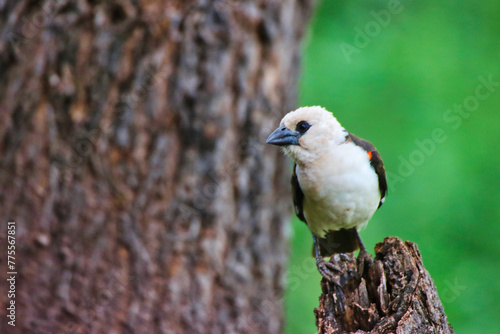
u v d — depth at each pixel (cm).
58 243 1039
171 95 1041
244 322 1124
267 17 1089
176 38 1041
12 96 1038
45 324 1044
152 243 1052
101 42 1025
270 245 1164
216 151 1067
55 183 1031
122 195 1038
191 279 1077
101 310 1047
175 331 1072
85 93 1029
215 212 1077
